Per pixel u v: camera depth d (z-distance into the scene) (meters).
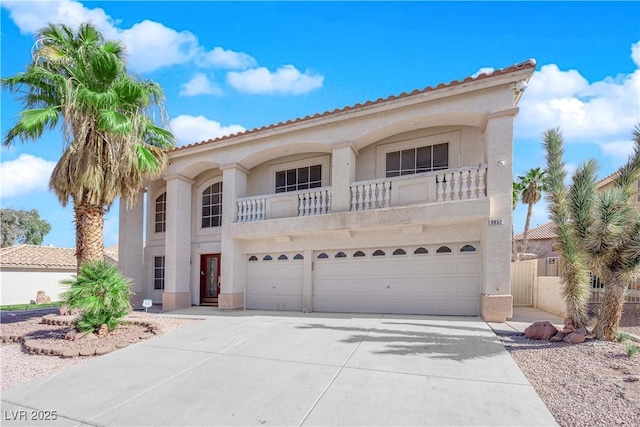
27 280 24.44
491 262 9.70
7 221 40.78
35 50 10.46
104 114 10.35
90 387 5.77
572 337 7.23
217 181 15.73
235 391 5.41
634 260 6.90
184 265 14.99
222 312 12.89
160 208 17.53
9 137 10.86
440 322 9.73
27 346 8.03
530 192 23.72
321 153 13.77
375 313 11.88
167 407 4.97
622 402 4.47
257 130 13.01
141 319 11.23
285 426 4.34
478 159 11.23
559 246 8.22
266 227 12.66
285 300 13.38
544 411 4.41
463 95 10.27
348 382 5.52
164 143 13.72
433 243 11.26
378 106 11.14
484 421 4.24
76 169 10.84
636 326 9.73
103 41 11.53
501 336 8.02
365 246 12.09
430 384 5.32
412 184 10.88
